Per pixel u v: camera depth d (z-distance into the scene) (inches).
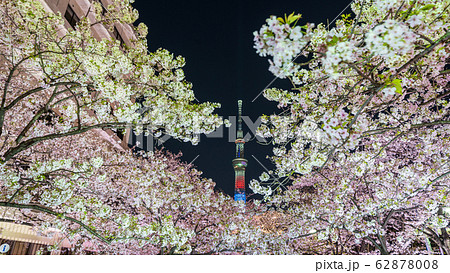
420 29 158.1
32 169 292.4
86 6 874.8
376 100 277.7
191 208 569.9
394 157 559.5
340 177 497.0
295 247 594.2
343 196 462.3
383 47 120.1
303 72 286.7
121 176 646.5
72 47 327.3
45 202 296.7
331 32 134.5
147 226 337.7
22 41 338.6
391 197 432.1
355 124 203.0
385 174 465.1
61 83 292.0
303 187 778.8
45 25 324.5
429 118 352.2
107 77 362.0
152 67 376.8
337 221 451.5
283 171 361.1
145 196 490.3
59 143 629.6
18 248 660.7
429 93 308.8
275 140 349.4
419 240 723.4
